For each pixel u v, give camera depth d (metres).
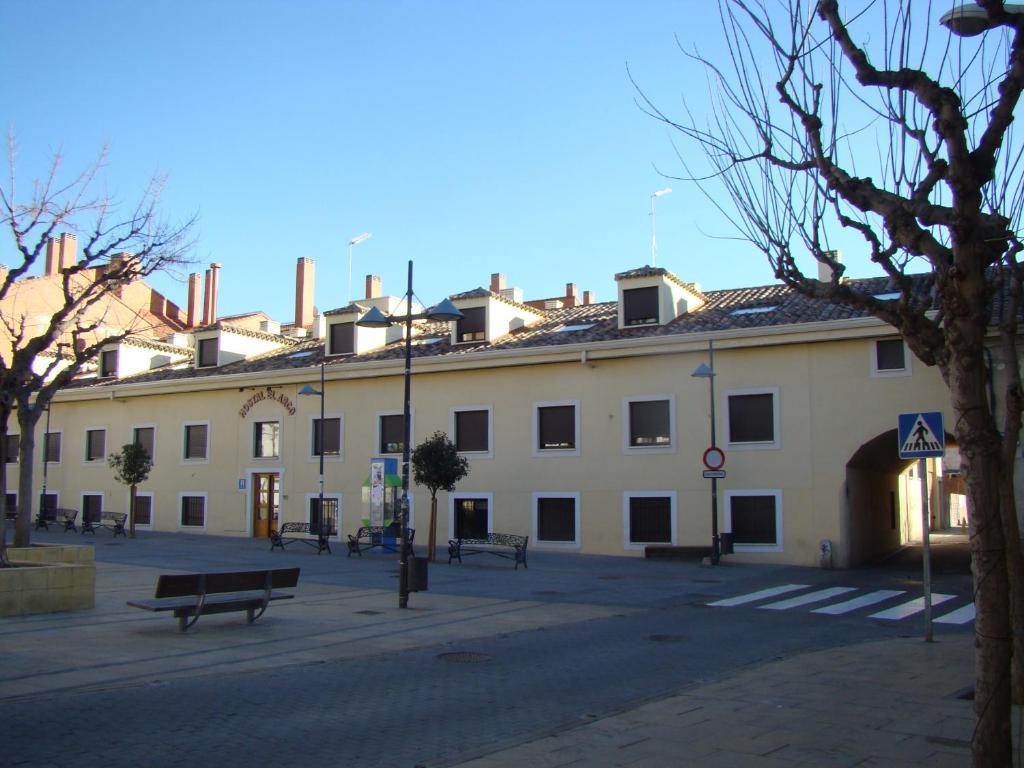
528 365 28.91
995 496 5.14
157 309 52.56
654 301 28.39
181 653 10.54
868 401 23.95
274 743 6.94
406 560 15.37
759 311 27.42
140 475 33.34
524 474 28.59
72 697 8.12
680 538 26.03
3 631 11.72
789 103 7.01
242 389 35.19
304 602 15.77
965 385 5.29
